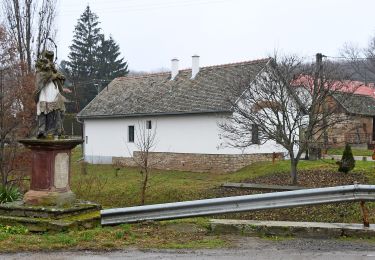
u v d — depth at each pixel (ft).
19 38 80.12
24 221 30.73
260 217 49.85
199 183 77.36
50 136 33.71
